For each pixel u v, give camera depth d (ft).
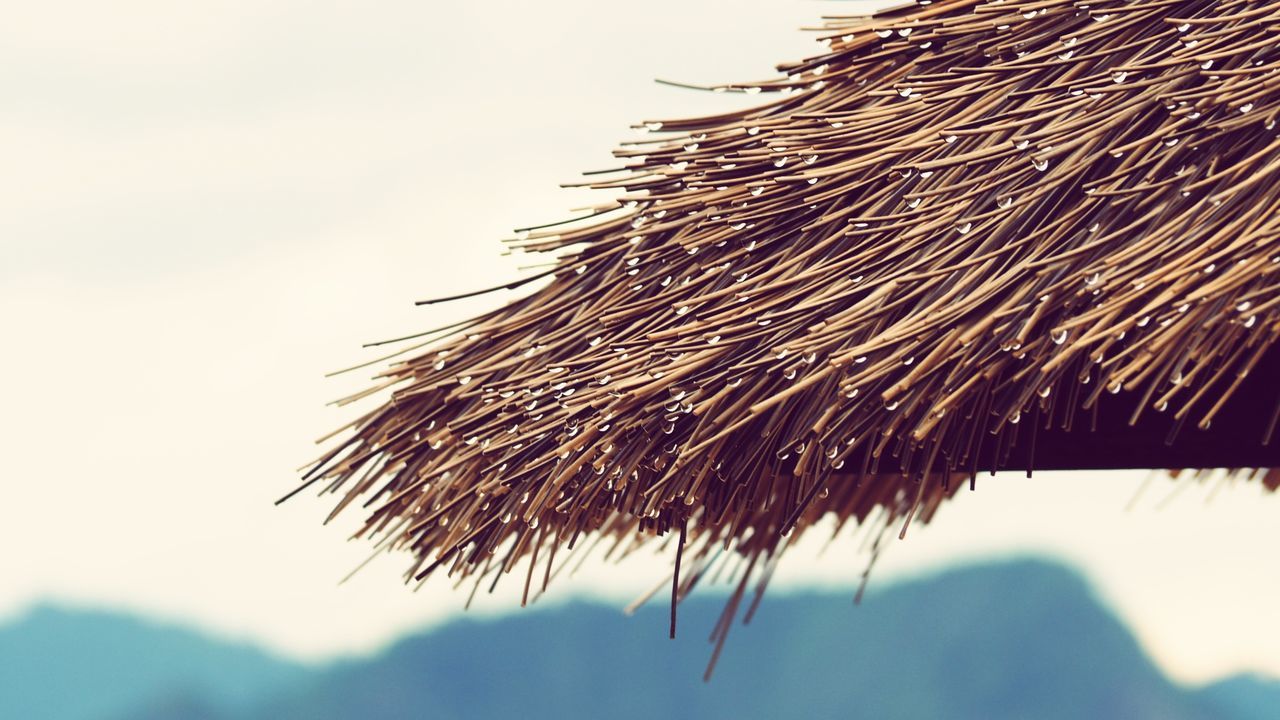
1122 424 8.02
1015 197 7.87
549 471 8.38
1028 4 9.23
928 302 7.50
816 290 8.16
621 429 7.98
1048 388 6.64
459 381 9.70
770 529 11.09
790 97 10.23
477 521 8.76
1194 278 6.31
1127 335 6.63
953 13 9.87
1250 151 7.17
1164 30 8.30
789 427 7.52
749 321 8.20
